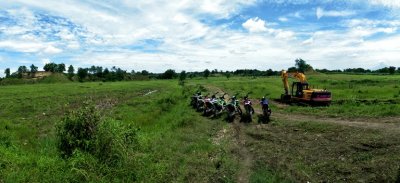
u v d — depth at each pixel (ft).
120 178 34.24
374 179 31.22
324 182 32.65
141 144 45.34
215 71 578.25
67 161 36.68
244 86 170.40
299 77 91.50
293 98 90.79
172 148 46.14
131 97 153.69
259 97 115.34
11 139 49.39
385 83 169.99
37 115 90.53
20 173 32.65
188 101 110.73
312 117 64.95
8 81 384.47
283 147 44.96
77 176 32.65
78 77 433.48
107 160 36.55
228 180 34.45
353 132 47.03
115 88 227.40
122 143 39.96
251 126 61.05
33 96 161.48
